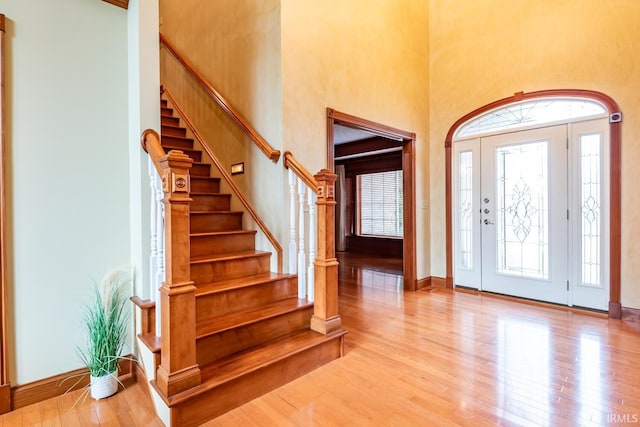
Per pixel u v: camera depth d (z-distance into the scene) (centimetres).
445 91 472
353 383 222
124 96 240
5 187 194
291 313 257
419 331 311
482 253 443
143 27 229
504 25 414
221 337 216
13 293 197
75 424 182
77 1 221
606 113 347
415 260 462
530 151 402
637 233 331
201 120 411
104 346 209
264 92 319
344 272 591
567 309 372
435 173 486
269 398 205
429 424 180
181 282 180
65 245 215
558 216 382
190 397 176
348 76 363
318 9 335
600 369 238
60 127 214
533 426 177
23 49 201
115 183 235
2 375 193
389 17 419
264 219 322
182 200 179
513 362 249
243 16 344
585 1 357
